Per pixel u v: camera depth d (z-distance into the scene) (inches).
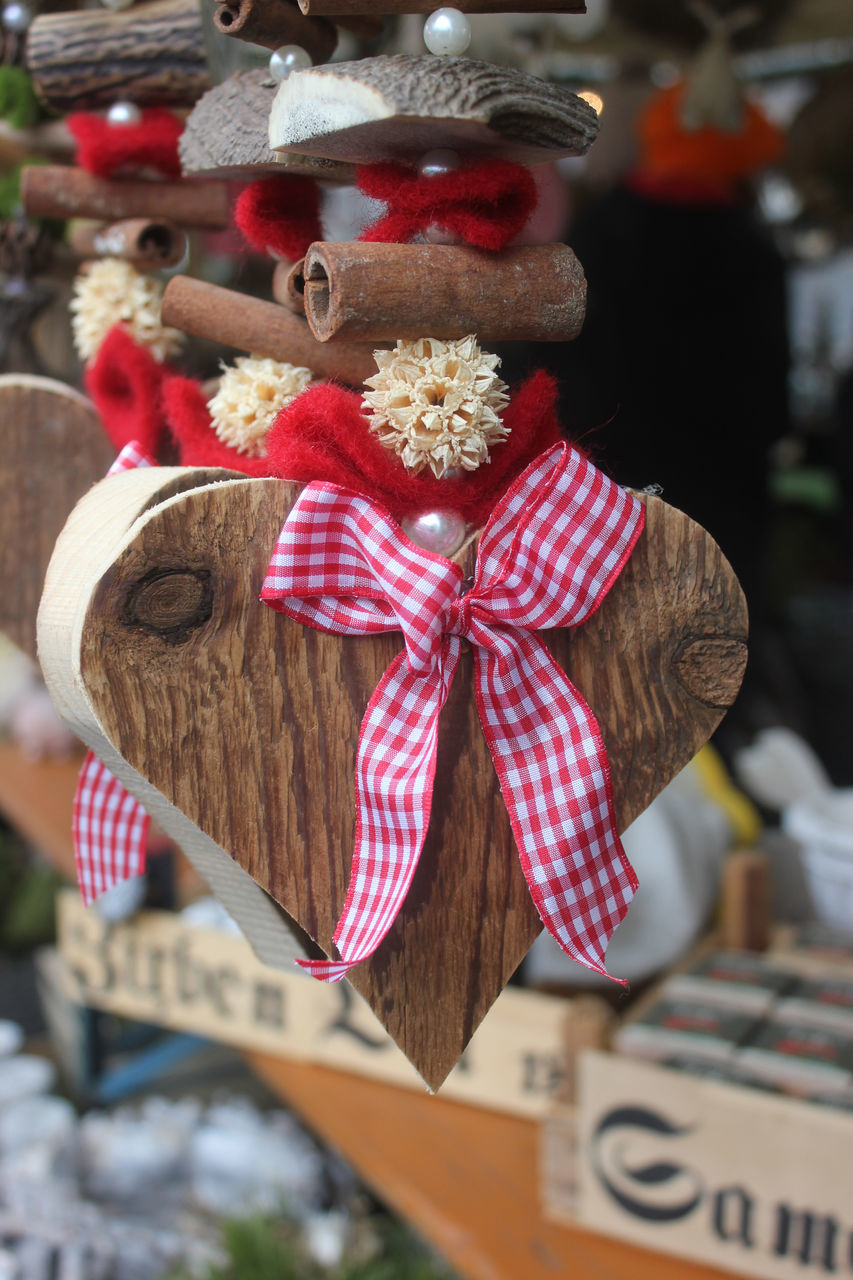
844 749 72.7
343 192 18.1
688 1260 22.8
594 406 49.2
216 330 16.8
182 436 17.2
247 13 16.3
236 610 15.7
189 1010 30.6
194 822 15.7
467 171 15.5
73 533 15.9
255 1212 30.5
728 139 49.8
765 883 29.0
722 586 16.5
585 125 15.5
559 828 15.9
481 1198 24.3
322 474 15.7
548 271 15.8
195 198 19.0
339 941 15.7
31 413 19.3
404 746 15.8
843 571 92.0
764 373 54.2
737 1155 22.1
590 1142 23.1
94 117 18.7
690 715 16.6
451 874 16.2
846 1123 21.5
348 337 15.5
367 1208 33.8
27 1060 42.2
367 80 14.9
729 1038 23.4
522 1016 26.4
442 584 15.6
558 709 16.1
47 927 55.5
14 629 19.6
